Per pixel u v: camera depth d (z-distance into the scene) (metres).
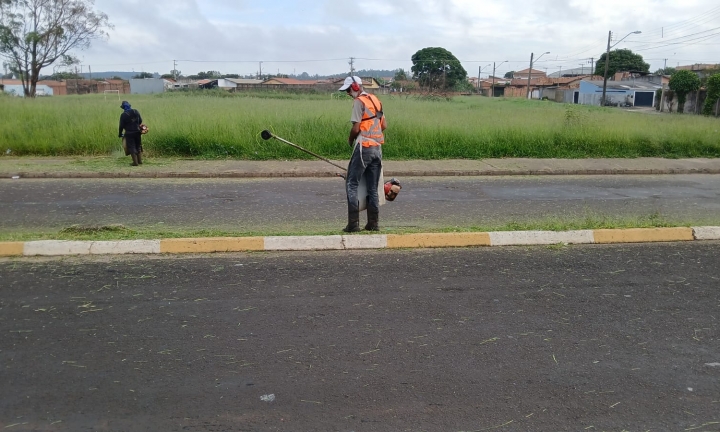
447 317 4.55
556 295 5.02
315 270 5.57
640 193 11.02
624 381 3.69
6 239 6.27
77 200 9.66
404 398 3.47
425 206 9.33
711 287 5.24
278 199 9.87
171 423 3.21
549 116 20.50
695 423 3.26
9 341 4.11
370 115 6.52
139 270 5.54
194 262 5.79
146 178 12.39
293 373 3.74
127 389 3.54
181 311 4.62
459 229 6.87
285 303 4.79
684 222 7.32
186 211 8.76
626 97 67.69
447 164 14.28
